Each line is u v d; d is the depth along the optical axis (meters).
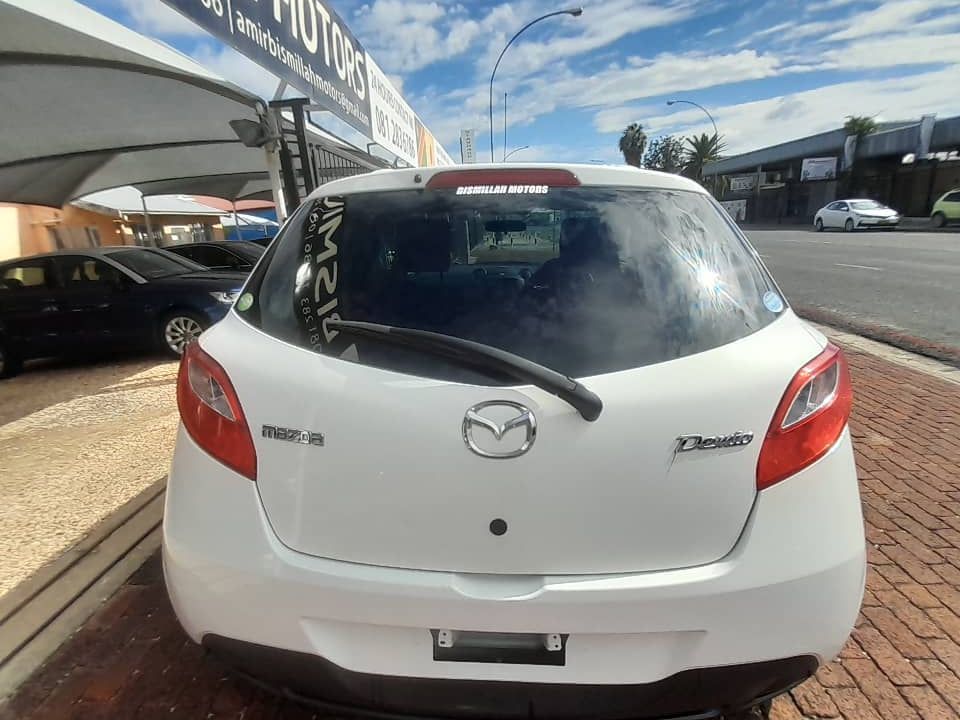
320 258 1.90
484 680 1.55
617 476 1.48
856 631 2.41
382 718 1.66
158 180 13.64
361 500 1.53
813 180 42.22
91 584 2.74
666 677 1.53
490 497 1.49
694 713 1.60
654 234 1.89
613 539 1.50
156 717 2.04
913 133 34.12
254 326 1.80
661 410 1.49
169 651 2.33
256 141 7.02
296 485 1.56
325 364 1.60
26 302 7.57
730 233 2.00
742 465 1.51
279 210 7.31
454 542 1.51
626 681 1.53
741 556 1.51
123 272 7.66
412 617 1.52
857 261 15.32
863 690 2.12
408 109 14.74
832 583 1.54
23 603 2.61
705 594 1.48
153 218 20.98
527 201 1.97
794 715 2.03
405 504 1.51
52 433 4.98
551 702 1.56
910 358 6.45
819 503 1.55
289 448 1.56
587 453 1.47
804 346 1.69
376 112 11.01
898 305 9.38
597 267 1.81
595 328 1.65
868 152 37.91
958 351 6.64
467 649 1.55
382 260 1.89
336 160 9.96
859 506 1.63
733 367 1.57
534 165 2.06
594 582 1.49
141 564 2.88
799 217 46.59
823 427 1.59
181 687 2.16
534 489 1.48
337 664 1.58
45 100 7.13
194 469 1.67
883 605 2.56
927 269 13.25
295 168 8.03
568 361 1.59
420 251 1.91
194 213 20.09
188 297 7.46
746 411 1.52
